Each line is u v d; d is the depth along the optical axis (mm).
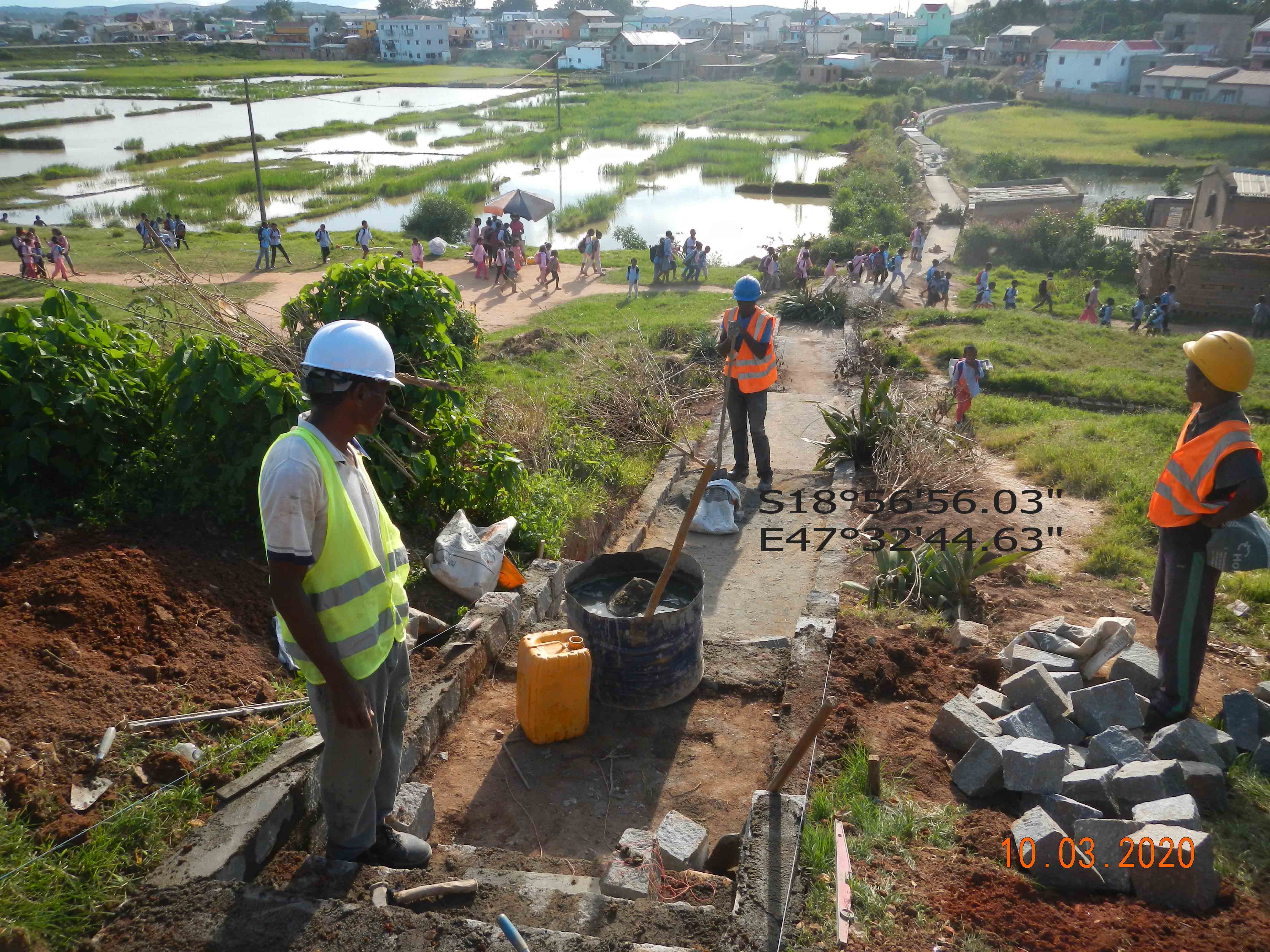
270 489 2721
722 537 8047
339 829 3207
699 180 47438
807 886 3186
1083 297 27891
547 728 4445
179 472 5477
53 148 49312
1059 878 3277
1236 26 90875
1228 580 6391
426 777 4258
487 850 3582
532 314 22766
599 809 4055
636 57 96000
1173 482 4195
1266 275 25531
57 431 5230
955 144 58000
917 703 4570
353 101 74125
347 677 2844
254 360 5641
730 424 9586
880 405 9867
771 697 4879
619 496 9086
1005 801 3801
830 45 123125
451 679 4660
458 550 5840
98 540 4906
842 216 36250
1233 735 4199
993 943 2939
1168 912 3109
